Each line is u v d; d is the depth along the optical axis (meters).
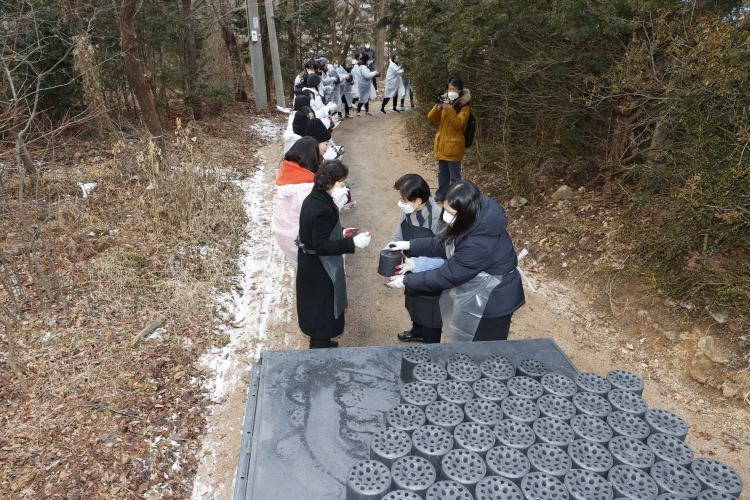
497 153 7.93
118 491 2.94
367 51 15.45
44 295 4.58
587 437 1.75
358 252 6.36
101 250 5.45
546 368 2.20
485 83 8.30
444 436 1.76
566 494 1.52
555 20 5.50
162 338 4.30
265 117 14.26
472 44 6.81
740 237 4.57
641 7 4.67
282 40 18.11
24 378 3.58
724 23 3.90
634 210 5.51
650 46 4.93
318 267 3.60
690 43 4.46
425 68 9.80
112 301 4.63
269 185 8.41
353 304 5.27
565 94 6.70
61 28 8.31
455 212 2.90
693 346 4.21
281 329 4.76
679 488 1.55
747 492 3.11
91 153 8.33
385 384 2.24
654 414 1.88
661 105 5.25
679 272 4.70
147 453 3.23
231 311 5.00
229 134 11.45
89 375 3.74
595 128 7.17
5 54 6.84
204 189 7.00
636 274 4.92
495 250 3.02
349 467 1.81
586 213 6.32
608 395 1.97
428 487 1.56
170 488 3.06
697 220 4.45
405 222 3.79
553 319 4.97
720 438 3.52
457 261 2.99
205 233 6.20
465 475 1.59
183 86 11.73
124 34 7.54
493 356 2.33
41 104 8.63
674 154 5.18
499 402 1.96
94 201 6.49
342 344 4.60
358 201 8.06
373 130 13.17
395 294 5.47
